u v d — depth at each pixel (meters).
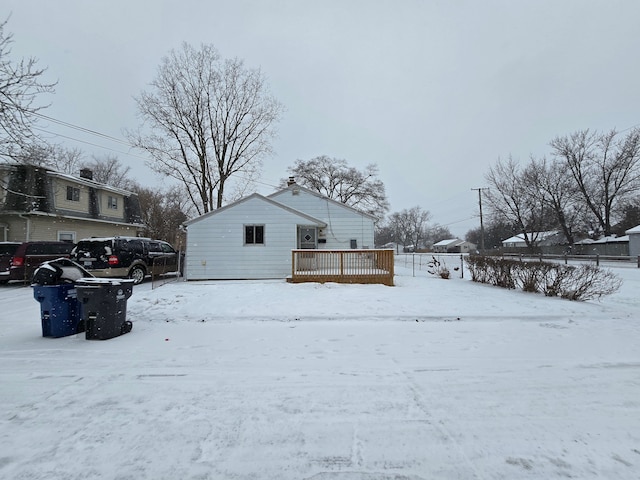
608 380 3.76
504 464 2.34
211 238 14.34
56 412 3.08
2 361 4.43
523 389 3.54
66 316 5.74
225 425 2.85
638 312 7.38
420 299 8.59
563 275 9.00
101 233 22.11
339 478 2.21
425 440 2.63
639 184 33.62
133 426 2.84
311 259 12.44
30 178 16.89
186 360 4.47
